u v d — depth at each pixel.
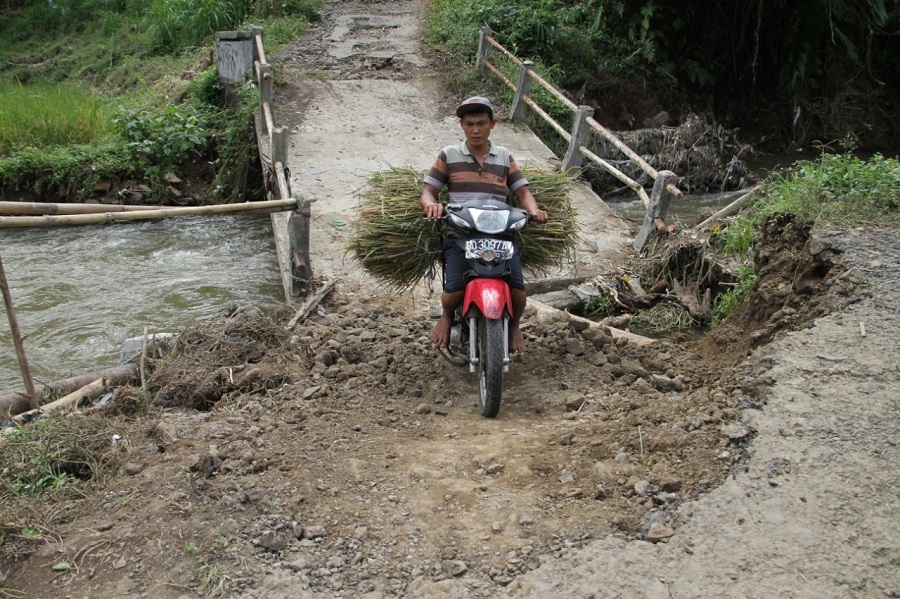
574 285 7.32
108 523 3.44
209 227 10.13
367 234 5.18
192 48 16.88
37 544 3.33
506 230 4.55
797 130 15.69
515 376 5.23
